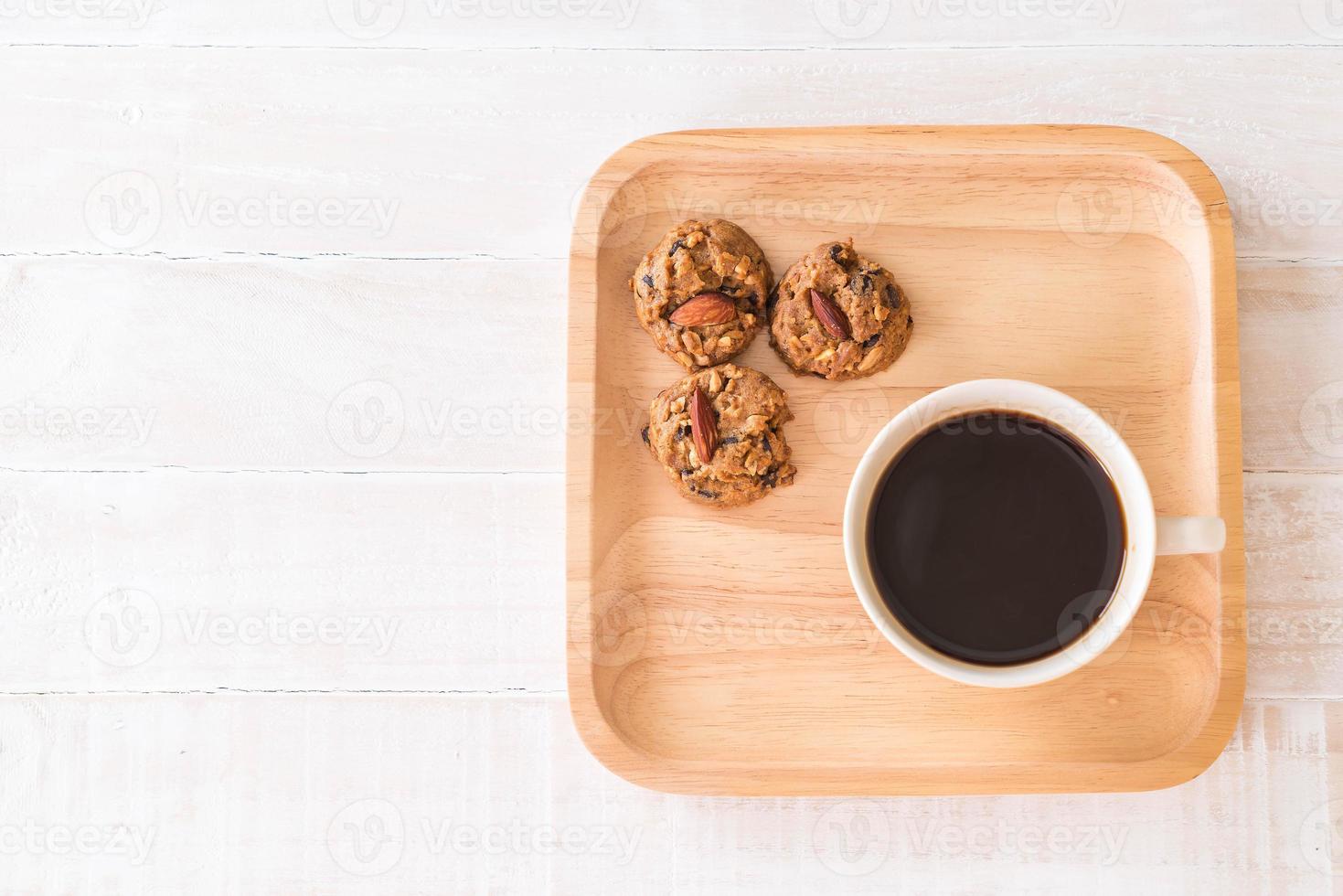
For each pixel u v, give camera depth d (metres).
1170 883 0.77
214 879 0.78
